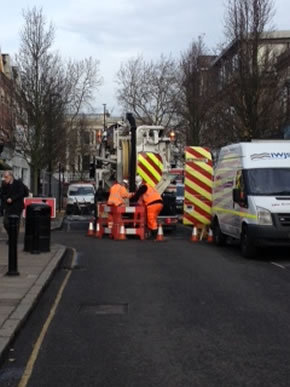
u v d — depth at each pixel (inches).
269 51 973.8
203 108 1310.3
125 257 568.7
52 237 791.1
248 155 597.3
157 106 2058.3
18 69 1231.5
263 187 566.6
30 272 438.9
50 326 299.3
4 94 1278.3
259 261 545.0
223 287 406.9
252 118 956.6
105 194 906.7
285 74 1002.1
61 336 279.7
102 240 745.6
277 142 611.5
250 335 280.5
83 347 261.0
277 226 533.3
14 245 423.8
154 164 837.8
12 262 423.2
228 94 992.9
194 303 354.3
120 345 264.1
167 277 448.5
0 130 1296.8
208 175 761.6
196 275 458.3
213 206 720.3
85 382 215.3
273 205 538.3
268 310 334.6
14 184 587.8
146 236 776.3
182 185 1285.7
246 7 949.2
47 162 1283.2
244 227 569.0
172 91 1998.0
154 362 239.0
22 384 213.3
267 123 963.3
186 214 761.0
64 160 1715.1
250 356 246.8
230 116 1011.3
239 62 955.3
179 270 484.1
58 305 350.3
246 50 948.0
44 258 519.2
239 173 594.9
